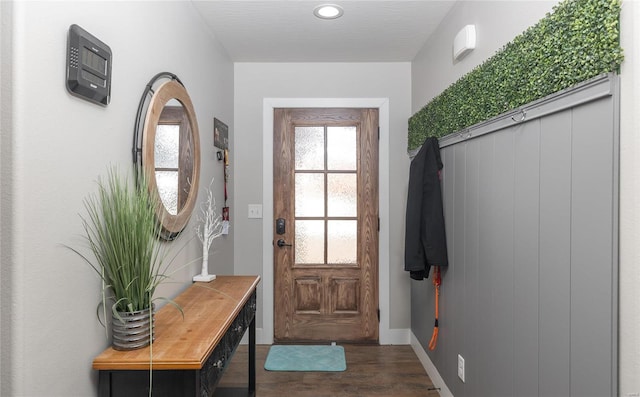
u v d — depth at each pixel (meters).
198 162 2.22
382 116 3.40
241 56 3.25
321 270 3.42
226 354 1.64
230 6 2.35
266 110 3.40
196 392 1.24
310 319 3.42
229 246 3.23
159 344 1.33
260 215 3.41
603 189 1.09
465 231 2.10
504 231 1.67
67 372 1.14
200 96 2.45
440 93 2.60
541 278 1.39
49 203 1.07
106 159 1.35
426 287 2.86
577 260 1.20
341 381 2.70
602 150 1.09
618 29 1.03
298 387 2.61
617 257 1.04
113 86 1.40
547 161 1.35
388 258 3.40
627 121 1.01
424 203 2.47
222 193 2.98
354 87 3.42
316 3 2.33
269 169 3.40
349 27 2.68
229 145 3.24
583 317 1.17
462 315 2.14
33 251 1.01
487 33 1.85
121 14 1.45
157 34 1.78
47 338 1.06
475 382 1.97
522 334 1.52
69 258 1.15
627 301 1.01
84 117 1.22
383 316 3.40
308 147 3.42
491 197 1.79
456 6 2.30
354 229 3.42
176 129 1.92
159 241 1.74
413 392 2.56
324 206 3.42
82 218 1.21
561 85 1.25
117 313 1.24
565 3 1.22
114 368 1.22
